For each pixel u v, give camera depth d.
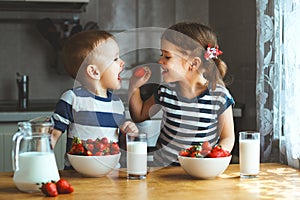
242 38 3.35
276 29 2.55
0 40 3.78
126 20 3.92
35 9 3.58
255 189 1.78
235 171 2.04
